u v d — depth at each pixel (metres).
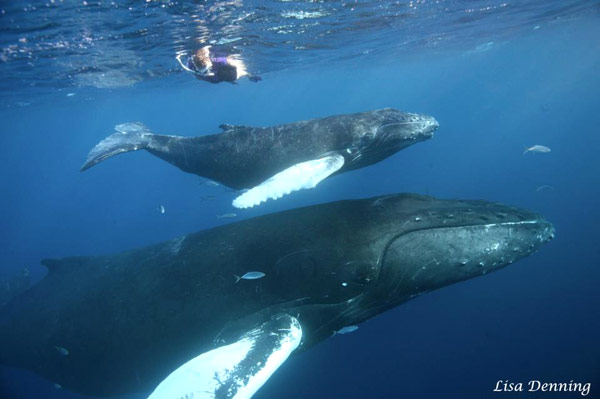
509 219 5.82
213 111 101.62
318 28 18.45
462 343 20.61
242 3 12.14
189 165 10.24
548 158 49.78
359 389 17.84
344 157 9.09
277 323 5.25
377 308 5.96
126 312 6.21
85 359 6.73
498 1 19.69
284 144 9.17
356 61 37.66
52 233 46.97
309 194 36.81
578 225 31.41
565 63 93.44
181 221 40.22
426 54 41.22
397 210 6.23
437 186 41.31
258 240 6.18
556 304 22.52
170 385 4.09
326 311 5.74
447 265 5.62
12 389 16.14
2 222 58.66
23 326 7.45
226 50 18.56
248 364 4.41
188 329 5.78
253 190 6.49
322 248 5.82
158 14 12.12
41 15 11.05
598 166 43.06
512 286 25.25
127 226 43.28
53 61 17.42
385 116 9.64
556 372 17.73
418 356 19.92
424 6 17.81
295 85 60.16
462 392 17.45
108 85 29.12
